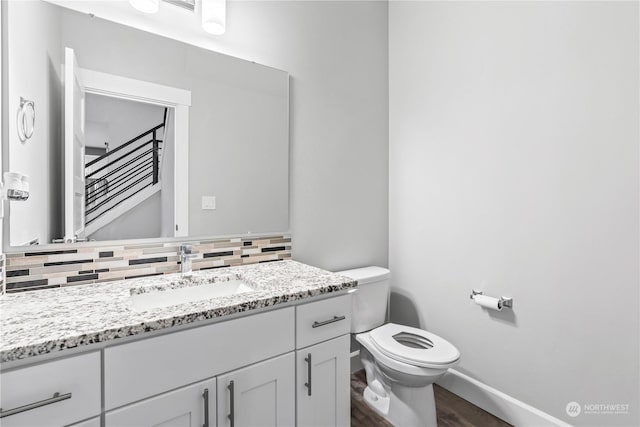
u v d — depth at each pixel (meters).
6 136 1.10
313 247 1.94
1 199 1.00
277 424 1.15
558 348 1.51
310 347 1.24
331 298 1.31
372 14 2.24
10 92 1.11
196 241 1.52
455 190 1.93
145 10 1.35
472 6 1.83
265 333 1.11
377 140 2.27
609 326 1.36
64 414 0.77
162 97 1.43
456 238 1.93
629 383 1.31
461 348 1.92
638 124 1.27
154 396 0.90
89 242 1.27
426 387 1.64
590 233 1.41
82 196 1.26
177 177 1.46
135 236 1.37
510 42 1.67
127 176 1.35
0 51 1.08
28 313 0.93
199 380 0.97
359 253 2.18
